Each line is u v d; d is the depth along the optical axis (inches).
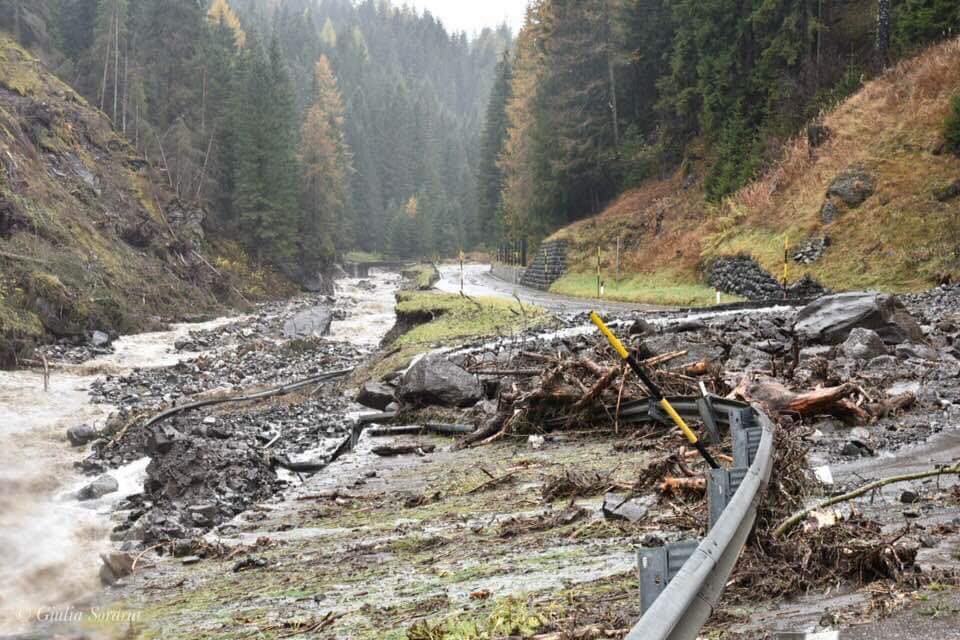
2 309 1446.9
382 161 7327.8
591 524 295.4
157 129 3144.7
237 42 5231.3
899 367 592.4
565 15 2696.9
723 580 130.0
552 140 2699.3
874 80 1688.0
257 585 293.7
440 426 652.7
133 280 2084.2
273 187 3125.0
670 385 515.8
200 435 702.5
